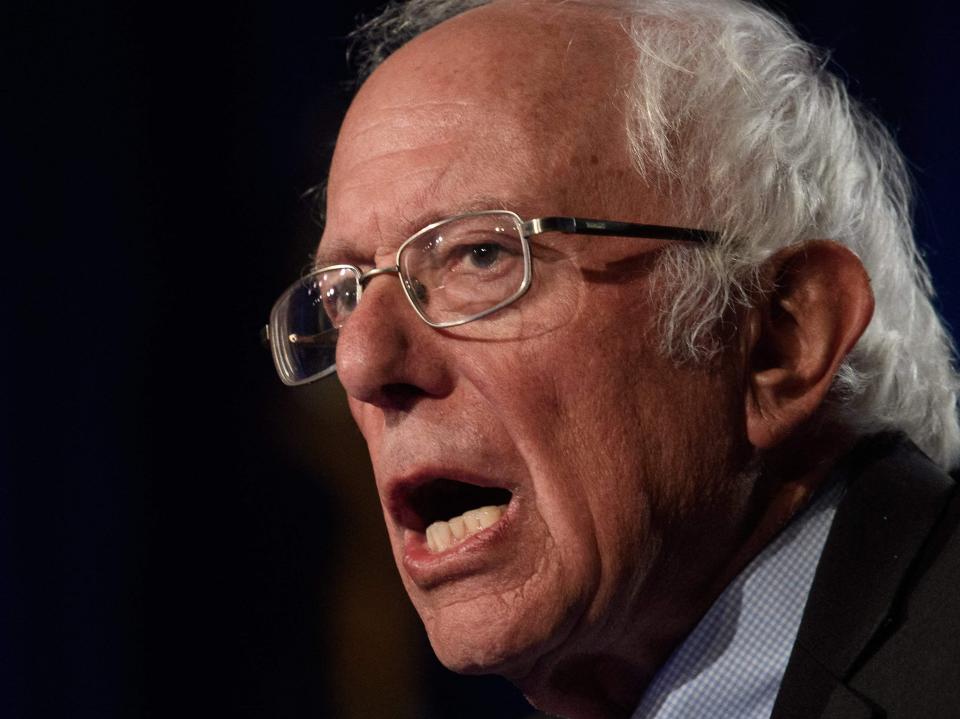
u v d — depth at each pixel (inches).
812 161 164.4
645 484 148.0
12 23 348.2
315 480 361.4
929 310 185.2
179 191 361.7
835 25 306.0
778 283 158.1
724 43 163.3
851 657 141.9
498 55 157.2
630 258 149.9
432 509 162.2
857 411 165.6
